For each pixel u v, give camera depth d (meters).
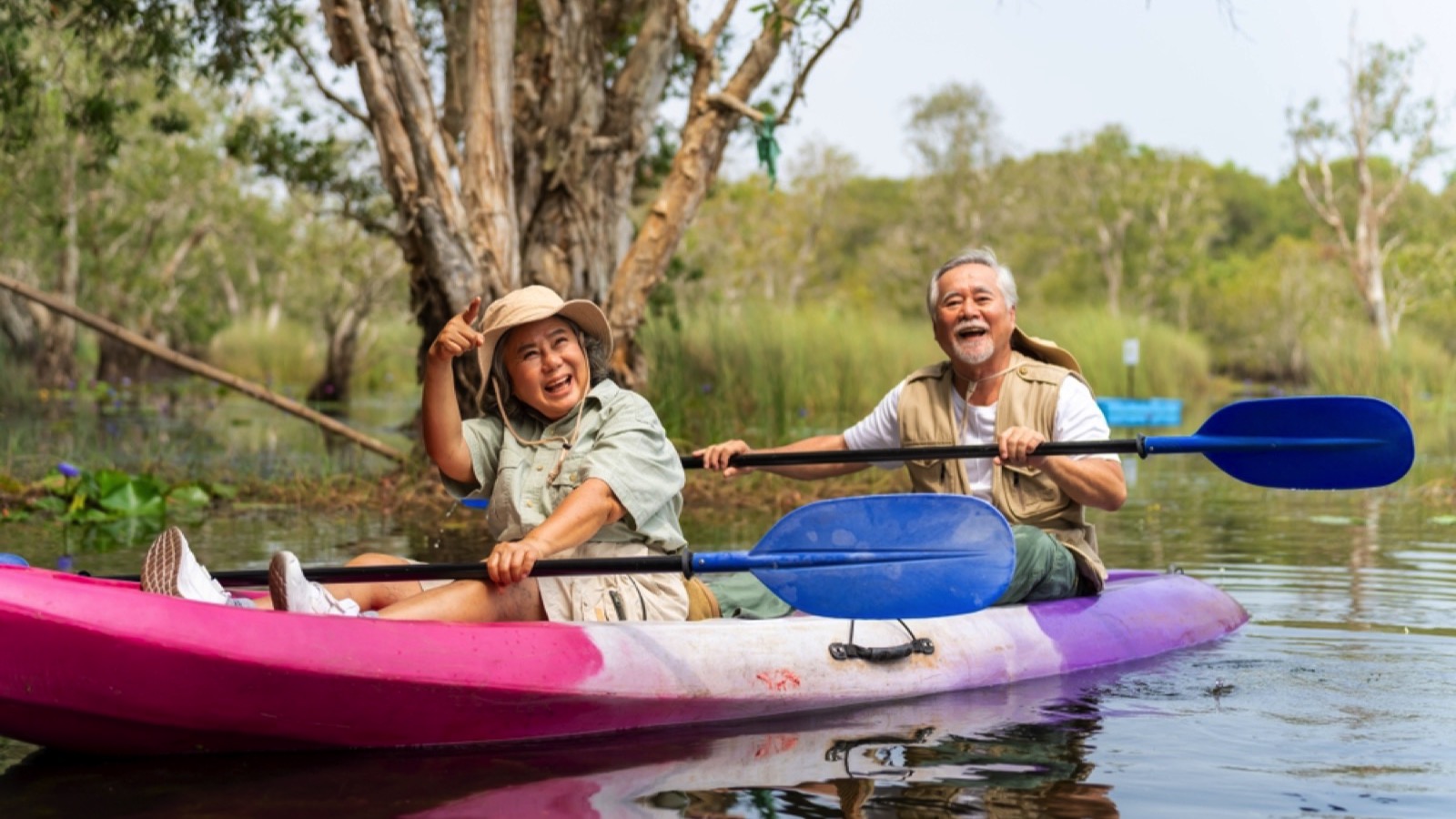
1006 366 4.35
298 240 32.06
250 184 30.89
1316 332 35.12
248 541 7.06
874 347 16.56
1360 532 7.45
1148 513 8.54
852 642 3.68
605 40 11.38
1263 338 37.97
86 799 2.75
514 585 3.54
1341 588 5.51
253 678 2.93
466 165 9.47
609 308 9.98
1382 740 3.18
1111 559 6.37
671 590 3.77
